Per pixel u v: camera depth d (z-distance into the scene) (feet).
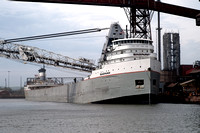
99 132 94.73
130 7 224.53
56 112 162.91
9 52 253.65
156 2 232.94
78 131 97.60
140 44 193.06
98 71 207.00
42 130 101.30
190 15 247.09
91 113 146.82
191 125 104.17
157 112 142.61
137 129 97.55
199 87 238.68
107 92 196.13
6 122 124.26
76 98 249.14
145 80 177.06
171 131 93.66
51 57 262.67
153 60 180.24
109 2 216.74
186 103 222.89
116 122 113.09
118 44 195.93
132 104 190.19
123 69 183.83
